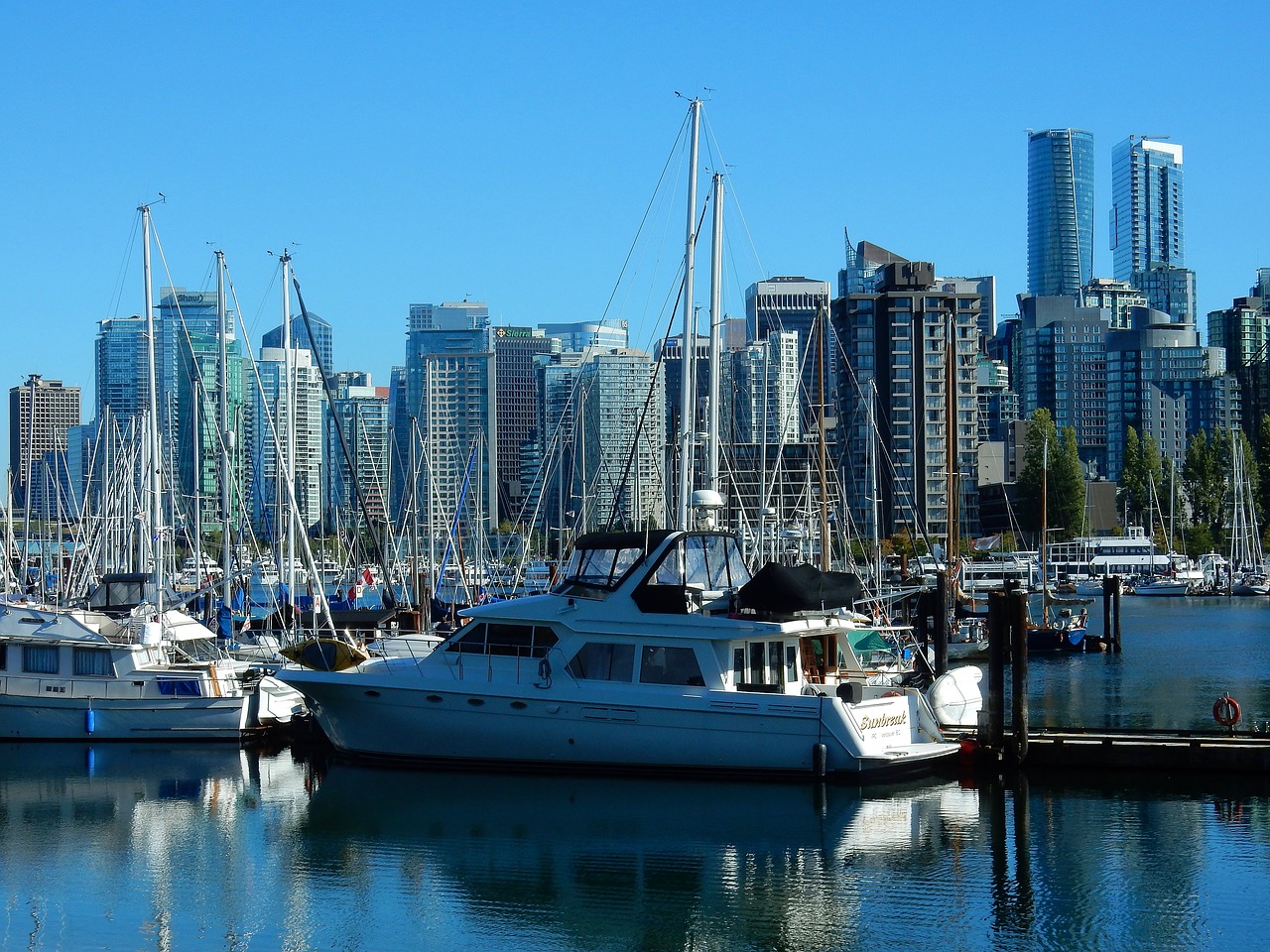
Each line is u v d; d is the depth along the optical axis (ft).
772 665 116.47
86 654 136.05
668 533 116.98
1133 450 623.77
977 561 444.96
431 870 93.76
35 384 336.08
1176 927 81.30
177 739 135.33
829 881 90.02
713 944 79.77
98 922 84.33
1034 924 82.02
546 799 109.81
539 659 116.37
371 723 119.24
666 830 101.45
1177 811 105.50
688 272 176.35
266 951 79.82
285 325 212.23
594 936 81.30
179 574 243.40
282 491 248.11
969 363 632.38
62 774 122.83
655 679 113.29
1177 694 192.24
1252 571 536.42
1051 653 264.11
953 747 114.83
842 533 275.39
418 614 185.06
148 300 179.93
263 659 154.51
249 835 102.58
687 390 175.94
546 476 352.90
